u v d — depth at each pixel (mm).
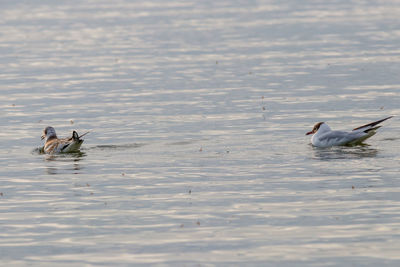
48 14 77750
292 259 14438
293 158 22859
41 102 34719
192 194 19203
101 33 60875
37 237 16156
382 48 48250
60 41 57062
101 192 19703
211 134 26859
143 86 38000
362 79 37781
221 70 42125
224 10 76750
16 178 21594
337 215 17000
